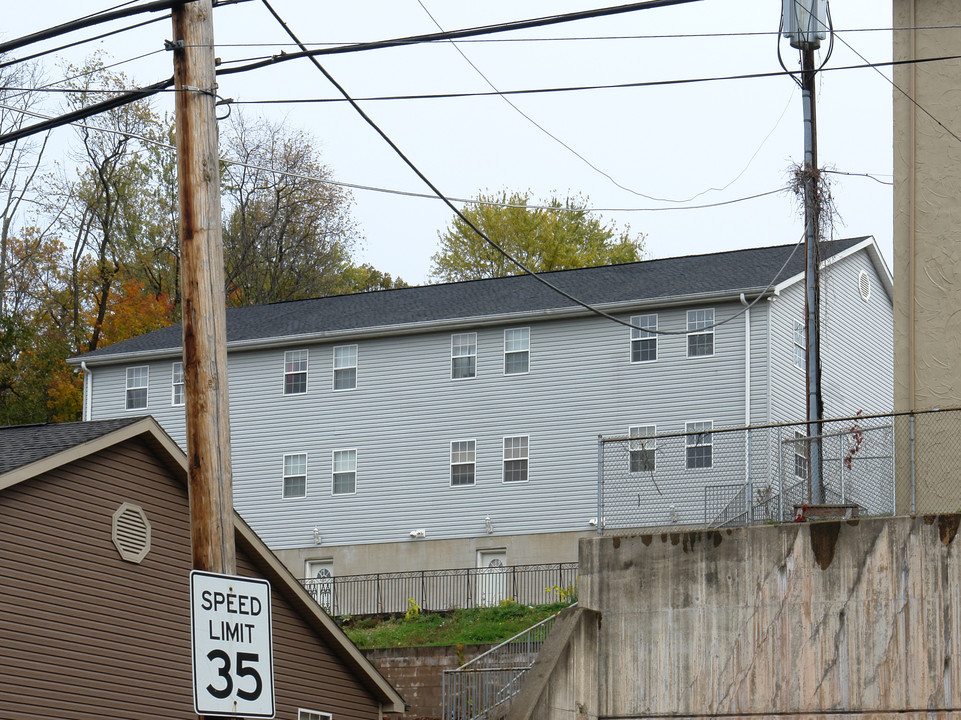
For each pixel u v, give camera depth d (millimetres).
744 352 41031
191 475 12133
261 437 48281
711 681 20188
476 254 75562
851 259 45875
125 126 70875
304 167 75938
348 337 47406
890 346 48594
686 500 21906
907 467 20891
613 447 22562
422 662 35312
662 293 42625
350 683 26969
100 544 21516
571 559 42406
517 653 34250
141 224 72312
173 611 22781
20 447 21719
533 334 44844
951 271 22516
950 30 23250
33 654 19844
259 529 47531
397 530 45344
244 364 49312
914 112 23250
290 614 25531
